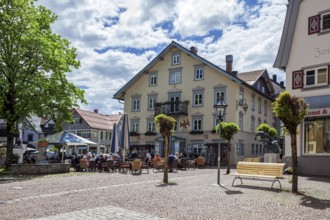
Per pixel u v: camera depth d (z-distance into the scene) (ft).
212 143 125.80
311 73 69.82
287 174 66.64
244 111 132.46
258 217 27.94
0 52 79.61
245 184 49.34
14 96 81.25
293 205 33.04
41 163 79.66
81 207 31.81
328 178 58.39
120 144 87.86
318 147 66.44
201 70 134.00
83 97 89.76
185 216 28.12
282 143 116.98
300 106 40.86
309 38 70.38
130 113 150.30
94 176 64.75
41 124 177.78
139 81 149.79
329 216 28.48
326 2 68.64
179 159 86.48
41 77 82.43
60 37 90.63
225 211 30.17
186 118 134.82
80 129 207.41
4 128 151.02
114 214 28.48
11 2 80.38
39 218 26.94
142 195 38.91
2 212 29.53
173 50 141.90
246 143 133.59
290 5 73.36
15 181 55.42
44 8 88.02
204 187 46.11
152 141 141.69
